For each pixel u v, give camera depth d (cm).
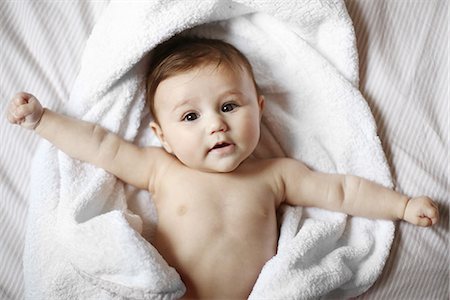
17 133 140
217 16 137
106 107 136
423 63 143
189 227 128
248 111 130
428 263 133
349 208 135
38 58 145
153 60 138
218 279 126
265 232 131
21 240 134
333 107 140
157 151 138
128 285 117
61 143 132
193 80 129
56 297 122
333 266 124
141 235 130
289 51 141
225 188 133
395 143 139
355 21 145
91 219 122
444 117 141
